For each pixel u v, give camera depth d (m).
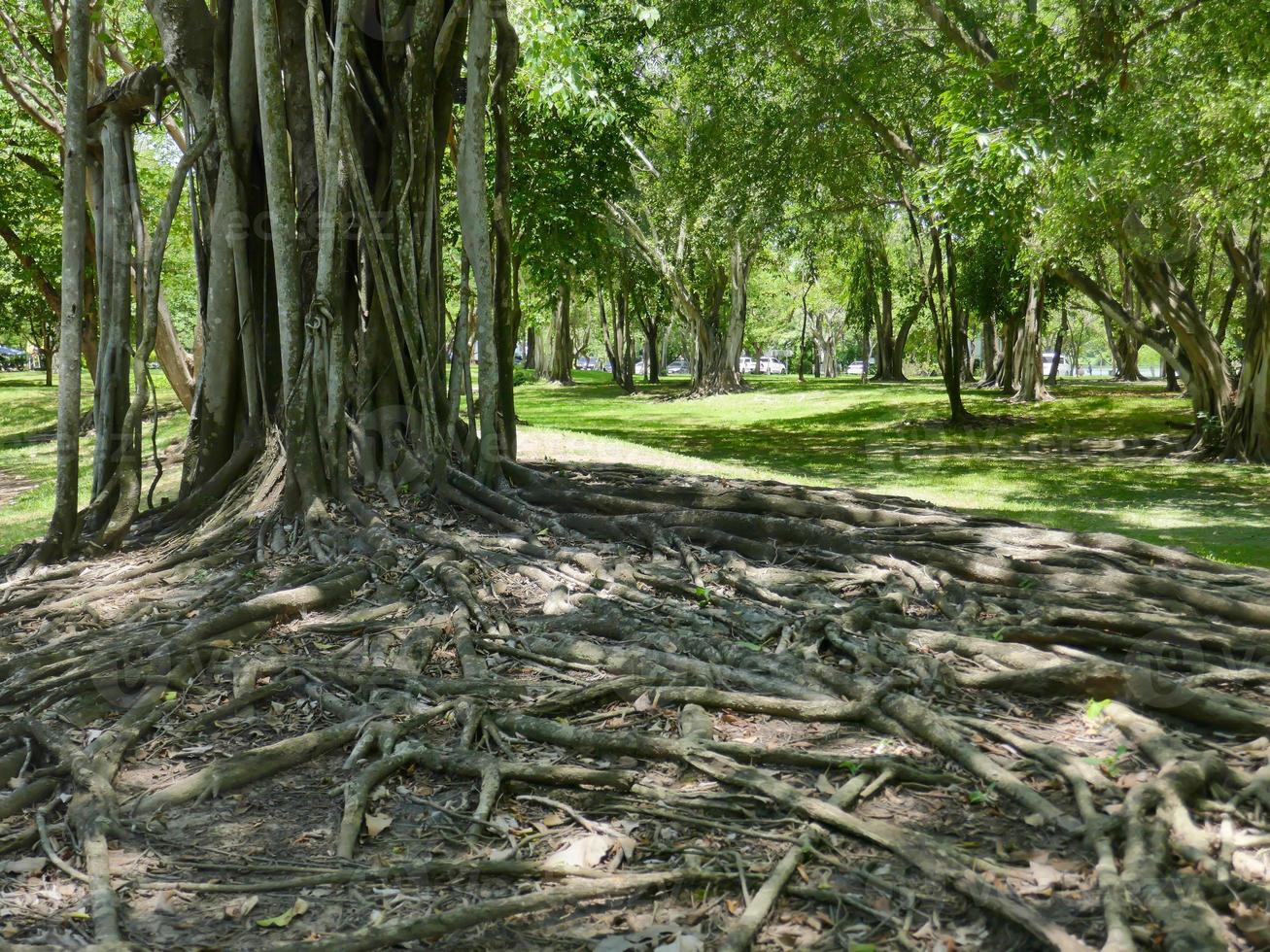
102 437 7.39
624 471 9.38
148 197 21.62
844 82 19.06
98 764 3.66
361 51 6.99
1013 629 4.66
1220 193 14.39
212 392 7.53
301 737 3.80
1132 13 14.82
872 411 33.41
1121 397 35.56
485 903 2.78
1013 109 12.83
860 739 3.77
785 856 2.99
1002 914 2.70
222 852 3.18
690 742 3.66
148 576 6.04
